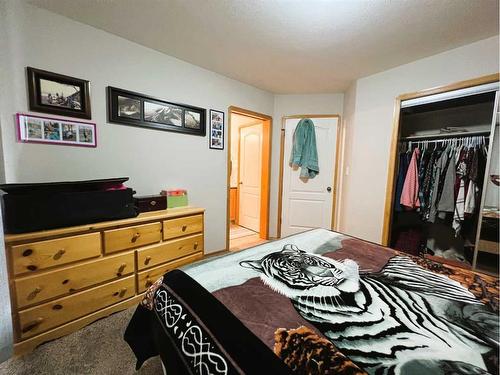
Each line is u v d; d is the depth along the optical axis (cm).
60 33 163
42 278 131
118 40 189
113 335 142
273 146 339
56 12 159
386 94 240
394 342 65
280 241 154
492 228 199
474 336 67
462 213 210
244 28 173
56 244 135
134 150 206
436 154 230
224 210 285
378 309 80
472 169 205
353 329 70
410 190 238
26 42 151
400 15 154
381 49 199
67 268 140
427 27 167
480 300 86
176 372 73
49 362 122
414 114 255
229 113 275
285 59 222
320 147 323
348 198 278
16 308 124
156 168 222
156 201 200
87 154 181
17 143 152
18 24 148
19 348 126
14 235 123
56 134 166
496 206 196
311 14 155
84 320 149
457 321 74
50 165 165
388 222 245
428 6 145
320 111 321
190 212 204
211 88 255
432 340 65
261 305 82
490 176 196
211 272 106
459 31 172
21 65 150
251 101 299
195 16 161
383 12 152
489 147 192
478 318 75
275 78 270
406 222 265
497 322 73
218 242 284
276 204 347
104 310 158
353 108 272
